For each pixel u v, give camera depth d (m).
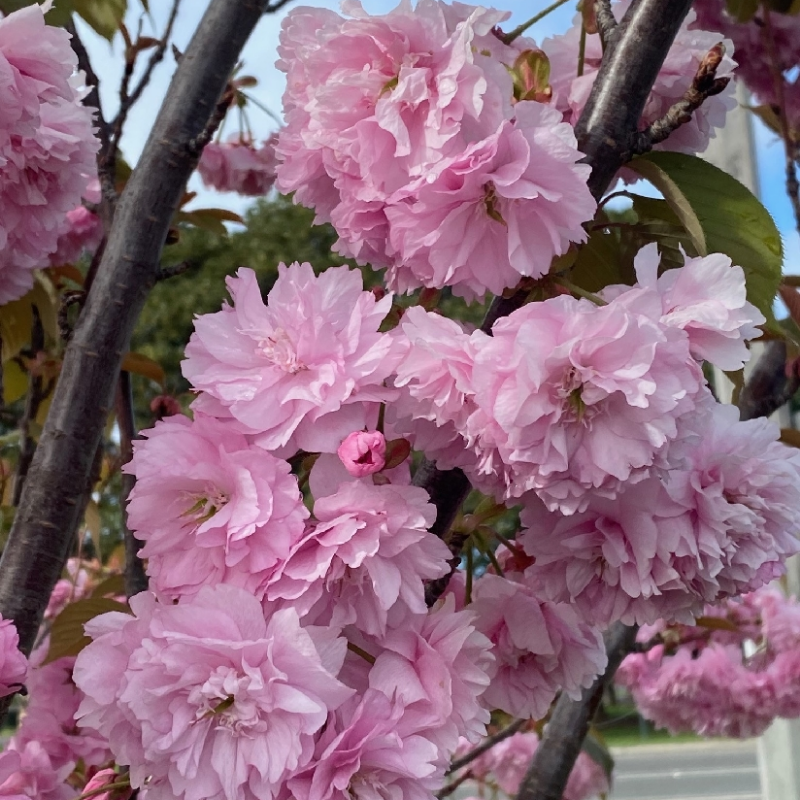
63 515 0.28
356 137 0.24
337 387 0.22
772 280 0.26
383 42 0.24
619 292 0.23
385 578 0.21
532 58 0.27
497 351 0.21
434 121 0.23
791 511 0.24
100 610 0.34
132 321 0.31
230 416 0.23
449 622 0.22
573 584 0.25
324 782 0.21
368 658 0.22
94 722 0.22
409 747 0.21
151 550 0.22
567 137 0.22
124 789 0.26
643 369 0.20
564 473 0.21
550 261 0.23
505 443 0.21
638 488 0.23
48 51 0.30
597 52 0.31
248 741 0.21
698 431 0.21
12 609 0.27
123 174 0.49
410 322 0.22
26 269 0.36
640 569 0.23
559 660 0.28
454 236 0.23
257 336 0.23
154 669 0.21
